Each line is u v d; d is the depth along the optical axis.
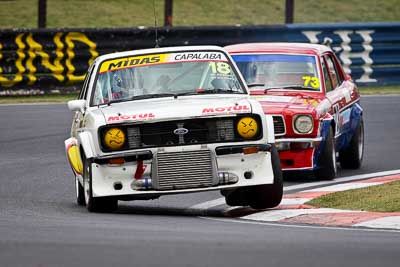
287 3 82.25
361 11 107.69
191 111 33.91
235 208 36.94
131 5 105.56
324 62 46.81
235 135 33.97
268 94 44.81
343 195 37.62
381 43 76.75
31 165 49.00
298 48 47.03
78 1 105.31
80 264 22.30
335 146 44.84
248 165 34.09
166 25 80.75
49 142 55.41
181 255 23.47
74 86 73.81
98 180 34.16
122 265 22.14
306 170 42.94
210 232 28.08
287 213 34.00
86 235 27.20
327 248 24.77
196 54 37.62
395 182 39.59
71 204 38.38
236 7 105.56
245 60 46.34
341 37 75.94
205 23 100.25
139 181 33.84
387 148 53.28
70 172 47.16
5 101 71.25
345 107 46.56
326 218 32.53
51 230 28.53
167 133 33.84
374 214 32.72
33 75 72.94
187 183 33.69
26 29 72.31
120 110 35.03
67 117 63.69
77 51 73.50
